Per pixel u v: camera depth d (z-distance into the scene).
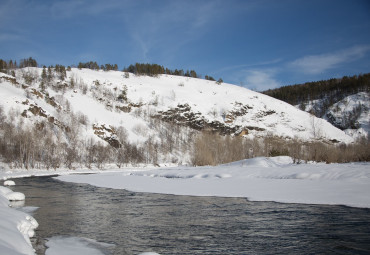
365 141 61.59
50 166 74.75
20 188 35.03
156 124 136.75
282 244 12.39
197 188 30.09
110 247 12.48
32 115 95.88
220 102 177.75
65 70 167.62
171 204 22.67
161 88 186.00
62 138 92.56
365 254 10.96
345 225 14.86
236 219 17.12
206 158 64.44
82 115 115.19
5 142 74.44
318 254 11.09
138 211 20.16
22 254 8.91
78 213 19.64
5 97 97.38
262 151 80.19
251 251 11.66
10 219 13.44
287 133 150.12
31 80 141.38
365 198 20.56
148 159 98.69
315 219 16.27
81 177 49.75
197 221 16.94
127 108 149.75
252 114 170.00
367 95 187.62
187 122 156.12
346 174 29.36
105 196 27.56
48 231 15.10
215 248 12.14
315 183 27.48
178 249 12.11
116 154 95.94
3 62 159.62
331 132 148.25
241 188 28.09
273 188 26.77
